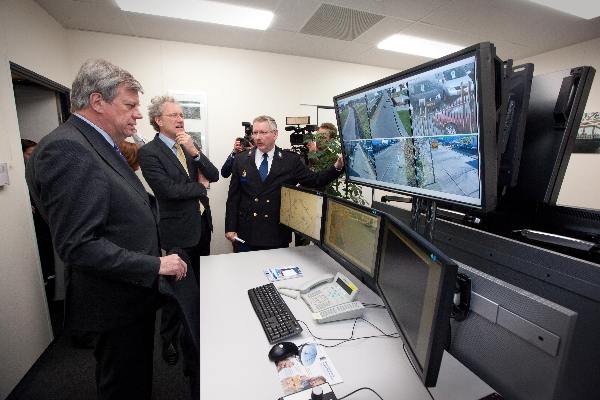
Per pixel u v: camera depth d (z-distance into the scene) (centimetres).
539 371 69
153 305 118
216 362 91
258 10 249
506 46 333
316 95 372
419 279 78
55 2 226
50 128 258
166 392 166
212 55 325
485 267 94
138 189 115
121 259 97
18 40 191
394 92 107
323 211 150
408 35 299
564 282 71
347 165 158
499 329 79
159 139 191
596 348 66
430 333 65
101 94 101
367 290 138
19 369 170
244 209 210
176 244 193
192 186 191
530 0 232
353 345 99
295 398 78
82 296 105
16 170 178
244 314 117
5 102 172
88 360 193
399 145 114
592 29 288
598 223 94
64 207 90
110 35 291
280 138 363
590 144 326
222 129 340
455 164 92
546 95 103
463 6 241
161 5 239
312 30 285
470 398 78
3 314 159
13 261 170
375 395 79
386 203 161
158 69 310
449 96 87
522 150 110
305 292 131
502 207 117
